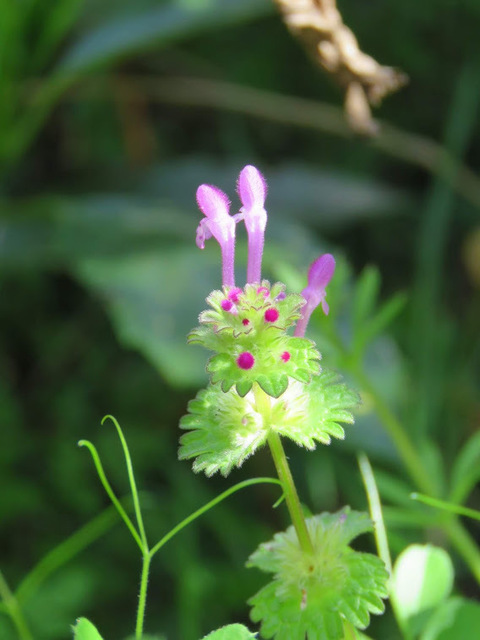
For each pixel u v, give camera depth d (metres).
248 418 0.24
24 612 0.38
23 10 0.49
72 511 0.46
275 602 0.24
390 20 0.60
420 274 0.53
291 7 0.31
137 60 0.60
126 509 0.45
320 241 0.51
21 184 0.55
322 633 0.24
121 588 0.43
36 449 0.48
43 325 0.54
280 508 0.47
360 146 0.63
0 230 0.49
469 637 0.26
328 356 0.33
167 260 0.45
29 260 0.47
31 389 0.52
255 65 0.61
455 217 0.60
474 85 0.57
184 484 0.46
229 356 0.23
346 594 0.24
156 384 0.51
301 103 0.54
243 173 0.25
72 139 0.59
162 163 0.57
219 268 0.46
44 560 0.30
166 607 0.42
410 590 0.28
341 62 0.31
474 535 0.44
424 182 0.63
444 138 0.61
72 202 0.50
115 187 0.56
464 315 0.58
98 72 0.57
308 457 0.47
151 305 0.43
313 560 0.24
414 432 0.43
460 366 0.54
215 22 0.50
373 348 0.43
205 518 0.45
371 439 0.40
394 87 0.32
